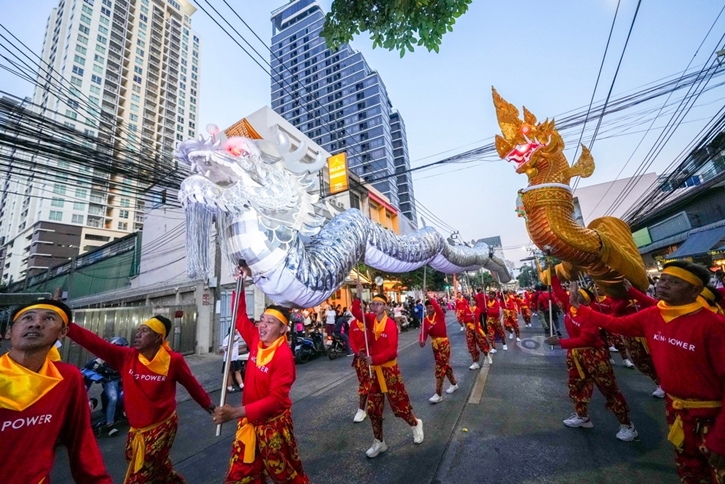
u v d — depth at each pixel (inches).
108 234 1891.0
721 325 73.7
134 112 2282.2
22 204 1956.2
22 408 55.7
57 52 2160.4
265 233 92.3
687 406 77.5
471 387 217.8
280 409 85.5
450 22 128.5
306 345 374.9
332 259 104.5
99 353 94.4
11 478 53.0
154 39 2532.0
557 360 276.5
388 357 136.8
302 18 3299.7
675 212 608.1
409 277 660.7
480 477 113.5
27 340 59.0
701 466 75.2
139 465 87.5
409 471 120.3
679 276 78.5
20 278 1755.7
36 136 210.8
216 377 306.5
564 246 109.1
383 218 831.1
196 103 2805.1
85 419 64.6
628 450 124.6
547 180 115.1
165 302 517.0
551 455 124.5
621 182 895.1
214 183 91.7
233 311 92.7
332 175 490.6
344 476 120.3
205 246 96.0
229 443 159.0
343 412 186.9
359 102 2743.6
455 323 698.8
